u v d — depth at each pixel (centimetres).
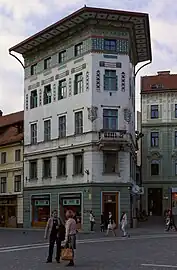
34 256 2477
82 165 5212
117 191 5109
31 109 6144
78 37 5372
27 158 6128
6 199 6506
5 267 1958
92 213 4997
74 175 5306
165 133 7894
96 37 5178
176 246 2988
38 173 5909
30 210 5978
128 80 5262
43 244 3372
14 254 2622
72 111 5409
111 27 5219
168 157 7862
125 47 5256
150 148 7956
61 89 5650
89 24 5175
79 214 5194
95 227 4994
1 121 7544
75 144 5316
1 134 7138
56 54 5734
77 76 5394
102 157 5103
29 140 6122
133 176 5688
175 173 7838
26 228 5844
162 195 7831
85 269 1855
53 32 5591
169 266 1919
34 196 5931
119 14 5088
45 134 5853
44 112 5891
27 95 6253
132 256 2369
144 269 1819
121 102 5216
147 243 3284
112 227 4353
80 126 5297
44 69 5953
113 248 2897
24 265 2033
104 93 5169
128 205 5134
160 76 8219
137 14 5116
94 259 2244
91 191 5044
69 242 2053
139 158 8462
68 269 1867
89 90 5156
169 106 7906
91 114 5103
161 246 2998
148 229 5081
